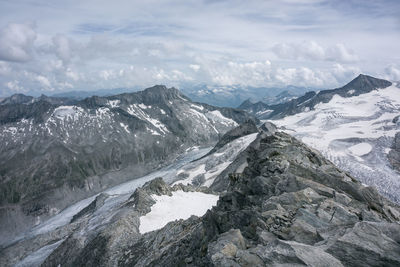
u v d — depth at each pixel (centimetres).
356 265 1481
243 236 2086
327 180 2795
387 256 1478
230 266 1534
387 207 2466
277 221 2038
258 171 3422
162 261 3659
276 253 1567
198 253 2627
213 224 2795
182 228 4803
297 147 3728
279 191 2691
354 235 1672
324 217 2019
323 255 1525
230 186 3741
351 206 2325
